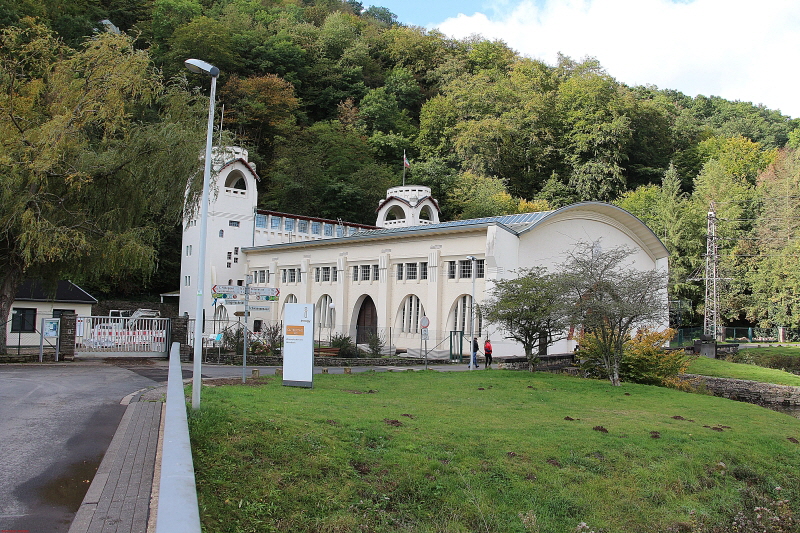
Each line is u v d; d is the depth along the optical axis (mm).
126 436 12055
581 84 91688
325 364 33469
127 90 27906
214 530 8852
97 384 19328
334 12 119750
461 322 41344
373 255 47594
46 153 24656
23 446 11242
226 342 38375
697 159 94125
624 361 30484
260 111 78812
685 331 63469
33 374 21453
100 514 7820
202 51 78562
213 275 56188
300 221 62250
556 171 89938
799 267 65875
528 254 41469
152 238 28656
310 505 10445
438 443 13969
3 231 25016
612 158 85375
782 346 62594
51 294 30734
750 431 19500
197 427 11969
